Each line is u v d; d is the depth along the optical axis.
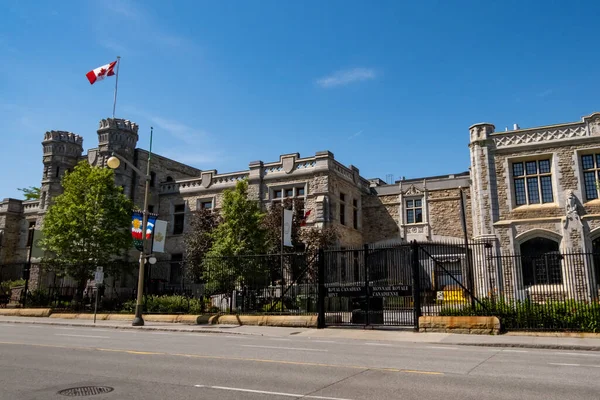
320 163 32.59
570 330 15.93
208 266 25.44
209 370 9.26
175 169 41.78
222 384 7.87
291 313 20.50
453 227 34.72
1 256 41.88
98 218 28.84
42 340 14.75
